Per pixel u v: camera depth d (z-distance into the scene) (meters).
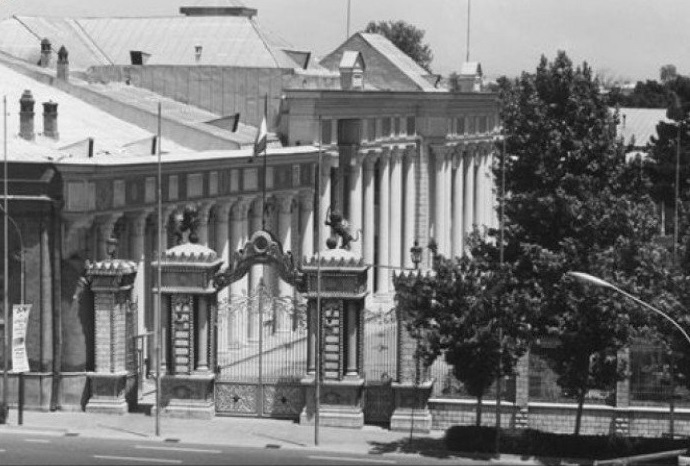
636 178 90.81
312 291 89.94
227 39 151.88
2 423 88.81
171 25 155.25
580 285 84.31
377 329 104.19
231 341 107.94
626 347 86.38
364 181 145.00
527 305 85.19
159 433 86.75
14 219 92.81
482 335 83.25
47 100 121.88
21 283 92.69
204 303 91.06
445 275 84.44
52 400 92.62
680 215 93.62
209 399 91.44
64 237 93.38
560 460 82.81
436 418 89.25
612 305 83.50
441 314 84.00
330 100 134.38
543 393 88.88
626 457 81.94
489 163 179.50
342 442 85.94
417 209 157.75
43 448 82.00
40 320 92.62
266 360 106.44
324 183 134.25
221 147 124.19
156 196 106.94
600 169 89.88
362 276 89.81
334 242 90.81
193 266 90.75
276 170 124.62
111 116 125.44
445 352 85.81
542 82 90.88
